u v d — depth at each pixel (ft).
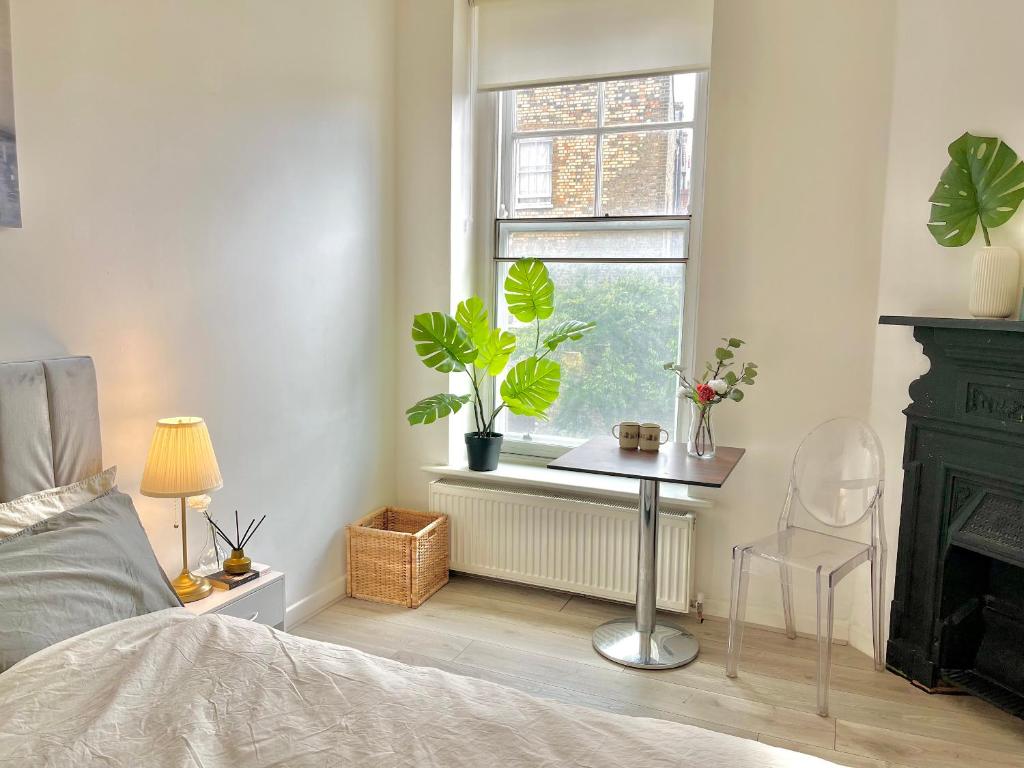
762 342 9.85
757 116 9.57
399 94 11.35
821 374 9.62
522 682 8.50
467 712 4.47
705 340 10.11
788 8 9.32
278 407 9.22
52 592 5.14
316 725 4.32
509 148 11.78
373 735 4.20
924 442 8.46
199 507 7.49
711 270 9.98
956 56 8.21
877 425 9.34
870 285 9.30
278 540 9.41
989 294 7.70
